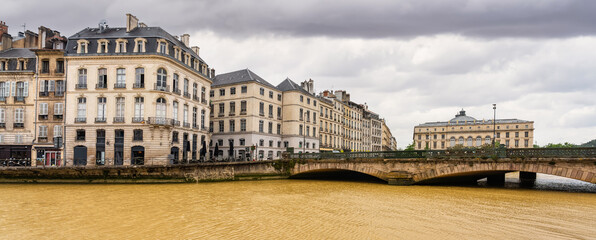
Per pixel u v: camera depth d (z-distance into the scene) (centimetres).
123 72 4156
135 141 4050
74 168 3278
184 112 4594
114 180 3356
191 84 4806
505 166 3011
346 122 9081
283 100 6769
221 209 2092
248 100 5919
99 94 4131
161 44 4197
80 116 4156
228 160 4606
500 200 2514
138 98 4112
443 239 1459
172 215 1900
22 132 4234
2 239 1415
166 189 3019
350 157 3828
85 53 4172
